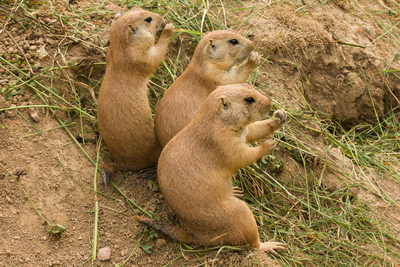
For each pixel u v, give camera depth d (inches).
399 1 104.7
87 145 82.9
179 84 81.6
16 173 79.0
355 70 94.0
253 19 93.3
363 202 84.1
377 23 98.3
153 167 82.7
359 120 95.6
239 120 76.3
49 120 82.6
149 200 80.7
